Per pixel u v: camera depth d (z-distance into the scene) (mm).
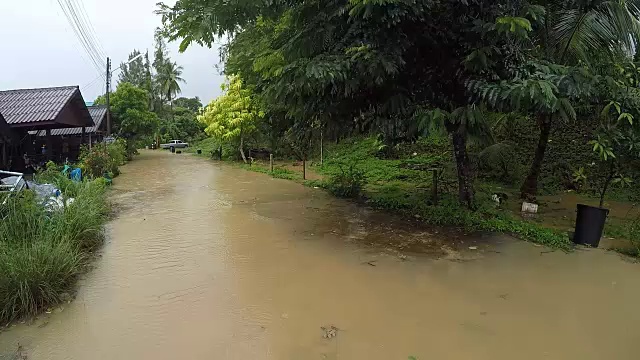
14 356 3367
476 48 6004
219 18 6371
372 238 6844
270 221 8141
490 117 11828
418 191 10805
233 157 23125
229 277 5098
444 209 8133
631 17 7398
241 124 20422
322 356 3340
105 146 16359
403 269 5367
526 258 5805
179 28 6359
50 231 5438
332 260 5734
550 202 9719
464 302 4387
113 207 9617
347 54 5789
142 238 6898
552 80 5789
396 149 17125
